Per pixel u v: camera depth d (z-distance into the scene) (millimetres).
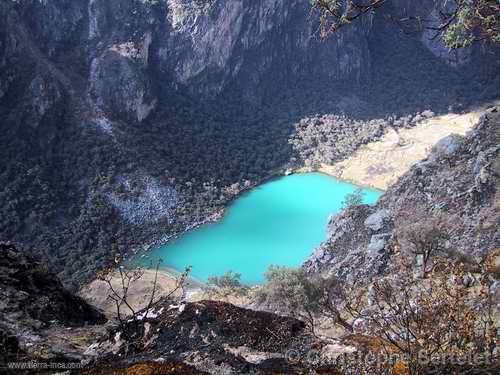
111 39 161750
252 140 175875
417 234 49500
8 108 137250
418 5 139500
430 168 82062
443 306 9977
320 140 175375
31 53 146000
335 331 22781
